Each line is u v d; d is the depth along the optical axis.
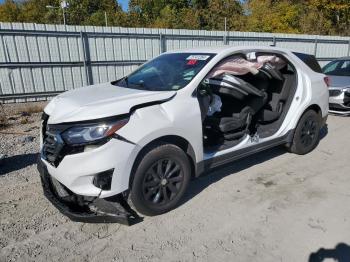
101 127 2.80
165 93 3.25
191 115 3.30
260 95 4.16
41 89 10.48
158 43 12.17
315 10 30.17
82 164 2.79
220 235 2.97
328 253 2.71
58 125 2.94
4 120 7.34
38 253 2.76
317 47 16.20
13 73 9.92
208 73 3.62
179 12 42.31
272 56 4.31
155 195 3.21
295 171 4.35
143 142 2.95
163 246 2.84
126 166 2.89
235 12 35.28
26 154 5.14
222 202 3.55
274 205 3.47
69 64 10.73
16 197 3.71
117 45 11.41
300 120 4.70
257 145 4.14
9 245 2.86
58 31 10.30
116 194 2.90
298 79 4.62
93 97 3.27
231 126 3.90
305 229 3.04
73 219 2.95
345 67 8.13
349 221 3.16
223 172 4.34
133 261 2.66
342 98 7.06
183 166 3.31
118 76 11.76
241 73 3.92
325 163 4.63
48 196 3.16
